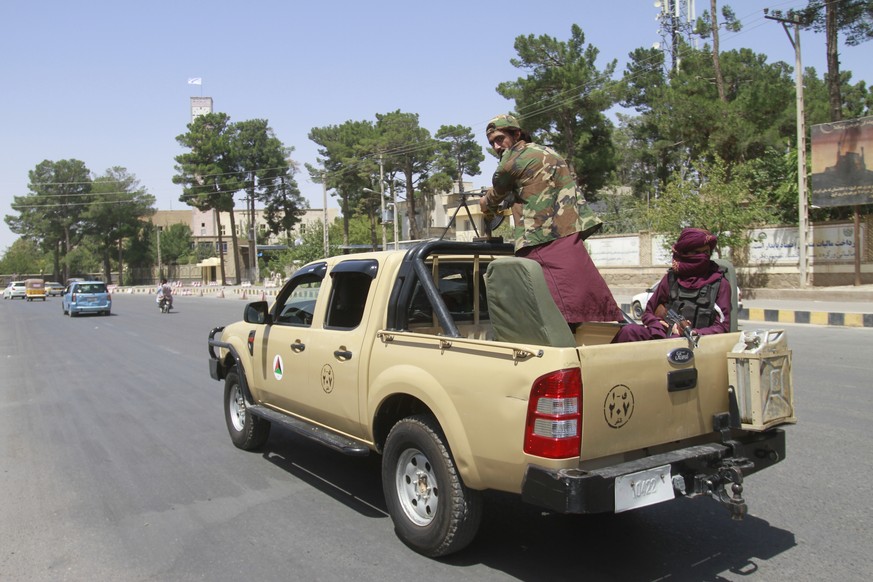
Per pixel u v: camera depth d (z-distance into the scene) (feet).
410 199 170.60
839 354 36.32
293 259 169.78
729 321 14.05
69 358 46.80
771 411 12.16
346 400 15.03
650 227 89.66
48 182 291.17
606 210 154.20
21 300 171.42
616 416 10.90
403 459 13.73
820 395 26.07
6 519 15.92
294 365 17.28
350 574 12.57
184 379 35.81
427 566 12.84
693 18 120.06
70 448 22.34
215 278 266.16
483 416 11.37
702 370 12.21
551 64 107.96
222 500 16.89
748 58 111.24
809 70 120.98
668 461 11.14
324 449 21.58
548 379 10.37
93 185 279.49
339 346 15.31
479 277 16.56
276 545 14.02
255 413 19.21
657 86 108.99
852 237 68.59
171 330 65.57
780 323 54.49
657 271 88.38
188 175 212.84
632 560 12.92
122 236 284.20
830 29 72.49
